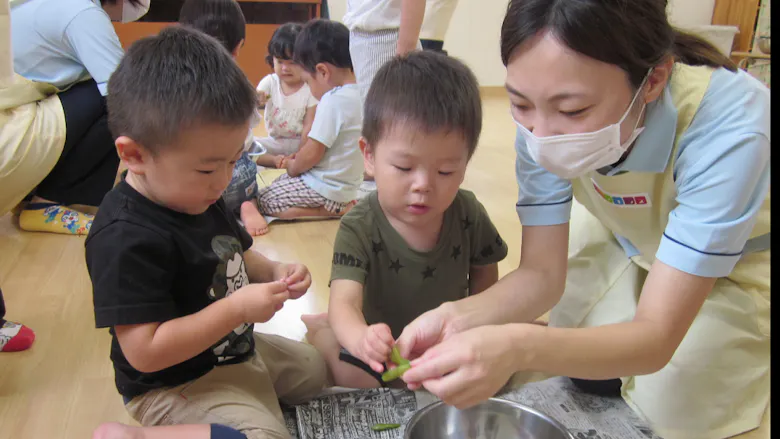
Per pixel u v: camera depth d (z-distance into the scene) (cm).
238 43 214
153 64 83
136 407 92
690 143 85
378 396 109
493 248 117
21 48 186
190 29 94
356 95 207
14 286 151
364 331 91
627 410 109
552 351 74
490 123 366
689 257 80
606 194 100
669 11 81
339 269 103
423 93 92
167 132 80
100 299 81
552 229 101
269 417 93
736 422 105
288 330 134
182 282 90
